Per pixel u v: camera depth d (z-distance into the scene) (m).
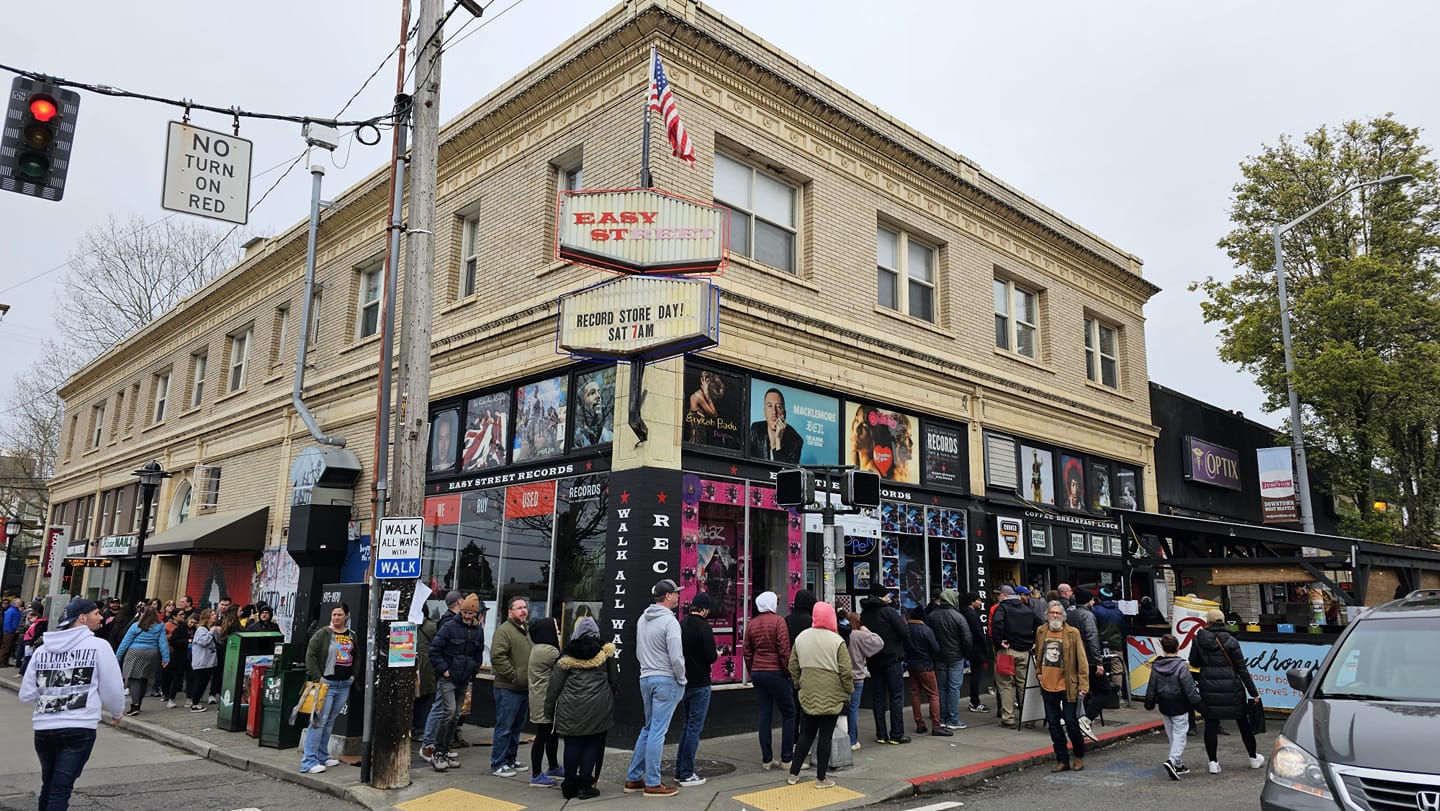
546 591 12.06
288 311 20.48
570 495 12.09
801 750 8.62
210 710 14.84
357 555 16.27
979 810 7.91
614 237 11.00
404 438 9.02
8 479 40.06
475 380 14.16
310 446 17.30
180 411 24.66
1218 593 16.86
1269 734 11.91
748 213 13.33
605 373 12.00
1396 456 21.81
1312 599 20.02
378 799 8.21
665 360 11.46
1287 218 22.83
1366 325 20.97
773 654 9.48
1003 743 10.73
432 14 9.64
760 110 13.46
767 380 12.86
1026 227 18.47
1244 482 24.48
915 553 14.77
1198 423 23.28
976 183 17.55
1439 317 20.73
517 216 14.10
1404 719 5.38
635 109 12.27
